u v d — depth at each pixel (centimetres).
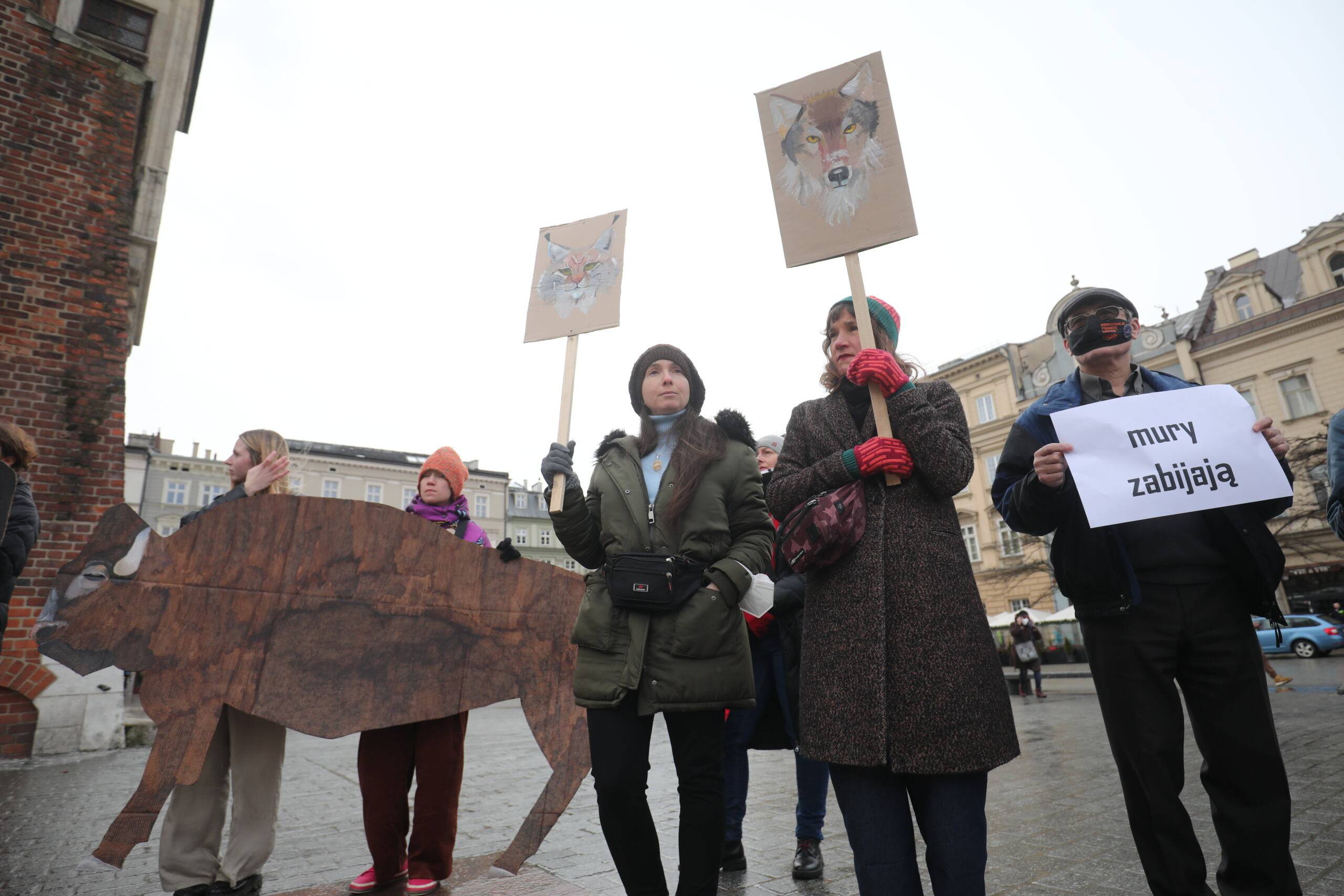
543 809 275
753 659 316
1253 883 173
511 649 301
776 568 315
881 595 173
